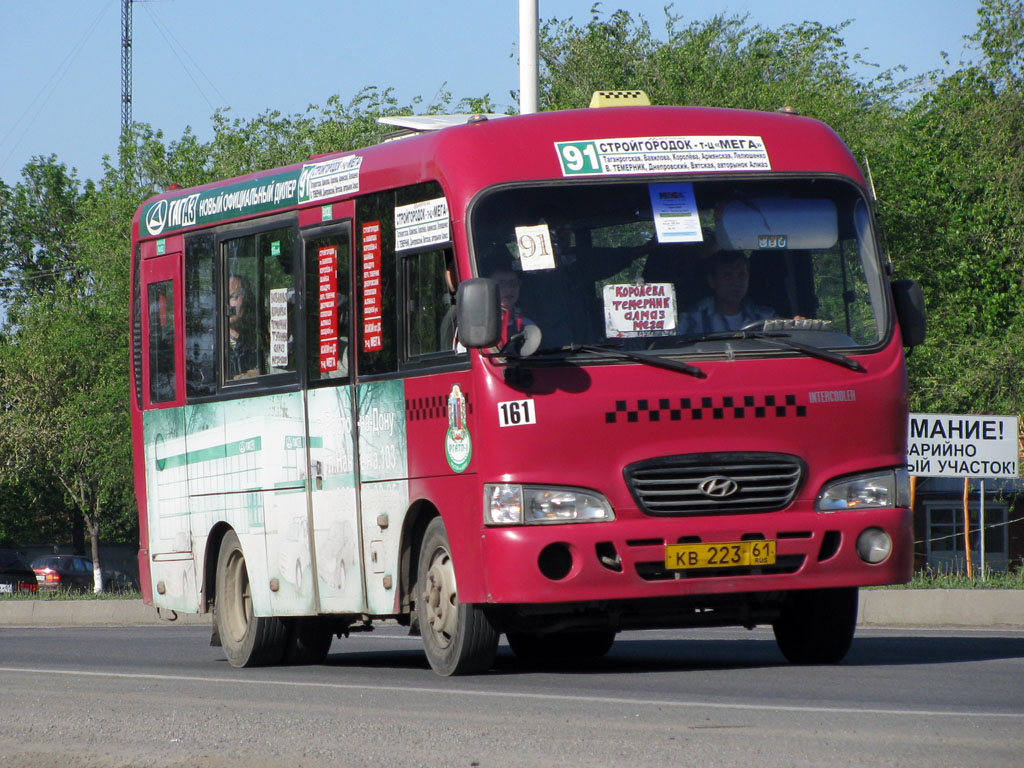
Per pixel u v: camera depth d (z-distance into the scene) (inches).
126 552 7741.1
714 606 912.9
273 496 1122.0
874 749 553.9
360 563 1021.8
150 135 4736.7
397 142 998.4
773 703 714.8
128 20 6865.2
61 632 1918.1
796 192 919.7
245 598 1185.4
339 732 637.9
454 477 904.9
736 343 883.4
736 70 3897.6
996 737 582.6
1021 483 4015.8
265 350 1134.4
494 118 948.6
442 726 647.1
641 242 894.4
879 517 887.1
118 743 628.1
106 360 4879.4
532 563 855.1
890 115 4143.7
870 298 912.9
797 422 879.7
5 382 5792.3
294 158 4483.3
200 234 1225.4
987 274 3149.6
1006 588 1509.6
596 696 758.5
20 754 599.8
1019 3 3228.3
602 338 876.6
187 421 1243.8
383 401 983.0
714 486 865.5
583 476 860.0
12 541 7475.4
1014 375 2955.2
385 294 984.3
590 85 3848.4
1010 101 3193.9
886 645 1142.3
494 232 891.4
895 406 898.7
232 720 693.3
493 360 870.4
